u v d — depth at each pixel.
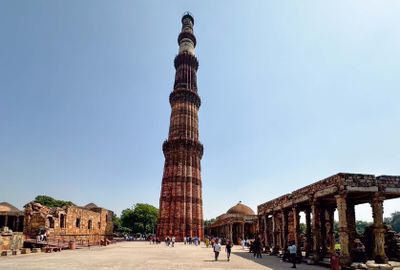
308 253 30.12
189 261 26.64
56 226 48.16
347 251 21.41
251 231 73.69
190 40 91.19
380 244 21.80
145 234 118.94
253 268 21.80
